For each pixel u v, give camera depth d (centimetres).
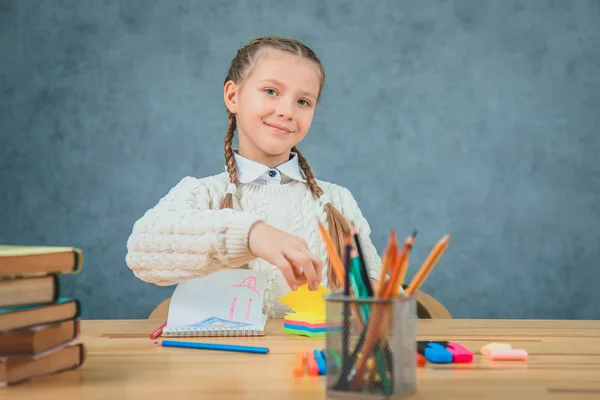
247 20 256
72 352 74
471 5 257
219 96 255
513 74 257
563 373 72
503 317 254
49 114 253
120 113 254
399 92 256
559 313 255
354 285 67
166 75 254
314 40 256
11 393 63
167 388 65
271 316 142
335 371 61
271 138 140
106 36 255
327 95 255
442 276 254
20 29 253
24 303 67
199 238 109
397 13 256
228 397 62
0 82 252
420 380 69
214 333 97
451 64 256
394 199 254
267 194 144
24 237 251
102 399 61
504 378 70
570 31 257
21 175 252
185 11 255
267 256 97
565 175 256
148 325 110
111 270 252
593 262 255
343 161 254
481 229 255
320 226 70
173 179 253
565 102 257
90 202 252
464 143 255
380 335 60
